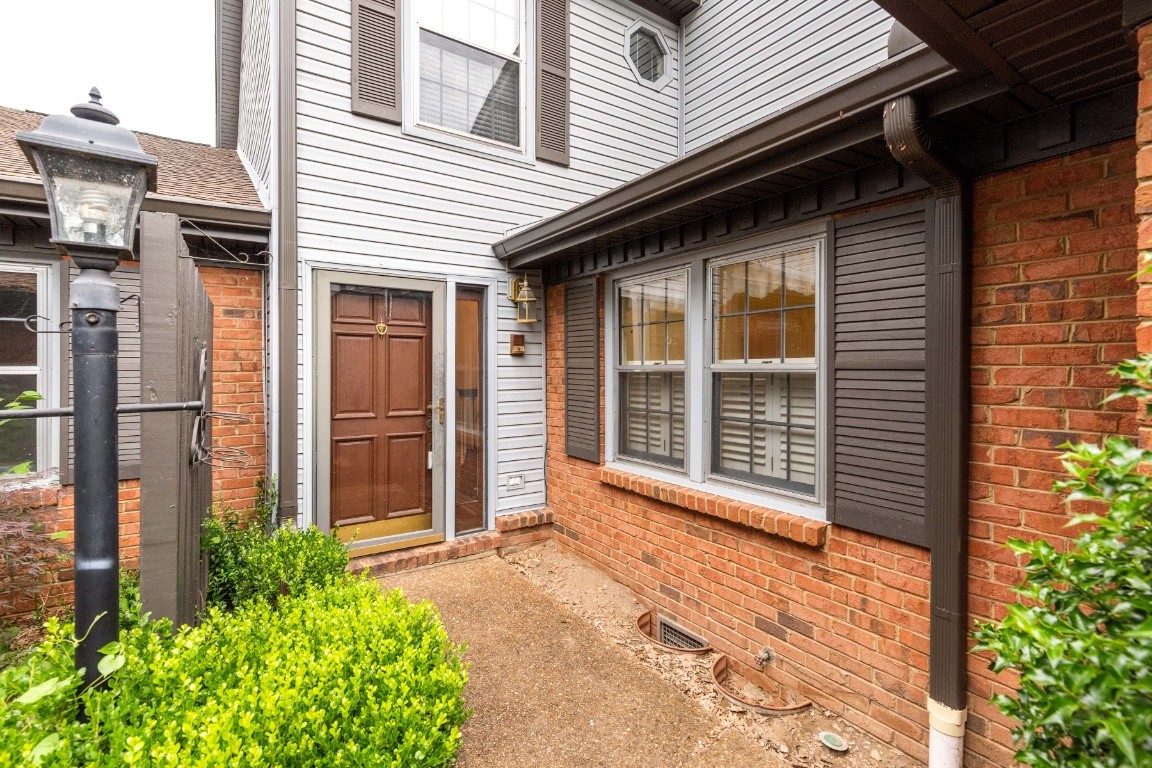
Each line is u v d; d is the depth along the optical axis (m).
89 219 1.41
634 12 5.52
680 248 3.44
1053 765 1.06
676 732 2.27
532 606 3.41
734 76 5.20
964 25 1.44
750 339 3.22
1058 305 1.87
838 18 4.26
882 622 2.39
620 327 4.29
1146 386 1.07
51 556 3.08
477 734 2.22
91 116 1.45
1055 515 1.87
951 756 2.07
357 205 4.00
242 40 5.48
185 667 1.60
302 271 3.79
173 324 1.80
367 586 2.46
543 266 4.75
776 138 2.25
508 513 4.69
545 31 4.91
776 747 2.36
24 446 3.24
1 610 2.86
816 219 2.69
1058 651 0.95
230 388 3.83
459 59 4.54
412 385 4.27
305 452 3.81
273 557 2.96
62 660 1.54
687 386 3.57
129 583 2.85
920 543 2.23
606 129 5.31
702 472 3.48
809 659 2.71
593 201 3.39
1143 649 0.87
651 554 3.74
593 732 2.25
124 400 3.46
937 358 2.12
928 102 1.87
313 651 1.85
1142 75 1.25
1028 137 1.91
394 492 4.19
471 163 4.51
